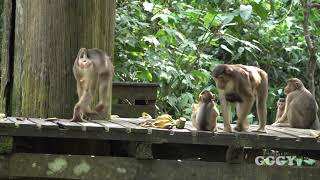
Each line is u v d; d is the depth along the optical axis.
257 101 8.49
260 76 8.41
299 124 10.98
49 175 7.45
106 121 8.52
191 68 13.83
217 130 8.02
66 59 9.13
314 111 11.12
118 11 13.09
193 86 13.41
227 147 8.06
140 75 12.93
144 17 13.88
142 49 13.15
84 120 8.41
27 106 9.15
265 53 15.98
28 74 9.16
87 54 8.66
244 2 12.88
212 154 8.60
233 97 7.95
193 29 14.42
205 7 13.38
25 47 9.20
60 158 7.47
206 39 13.93
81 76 8.48
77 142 8.49
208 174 7.71
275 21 15.18
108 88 8.94
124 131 7.41
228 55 16.08
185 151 8.63
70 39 9.16
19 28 9.30
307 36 12.77
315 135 8.00
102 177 7.54
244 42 13.66
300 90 11.16
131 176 7.56
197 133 7.53
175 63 13.83
